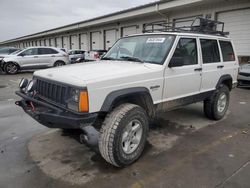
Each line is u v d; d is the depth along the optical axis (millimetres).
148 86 3590
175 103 4219
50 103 3285
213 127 5031
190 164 3455
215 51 5141
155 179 3072
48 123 3172
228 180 3051
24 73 15805
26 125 5078
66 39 35938
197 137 4465
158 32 4508
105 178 3096
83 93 2875
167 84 3918
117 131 3092
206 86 4902
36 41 52219
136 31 20438
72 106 2980
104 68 3549
